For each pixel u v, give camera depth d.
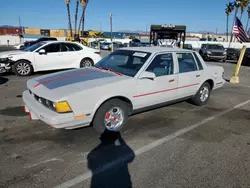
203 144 3.52
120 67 4.27
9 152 3.11
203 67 5.24
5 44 42.50
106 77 3.79
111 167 2.83
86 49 9.95
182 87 4.71
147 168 2.83
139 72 3.91
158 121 4.43
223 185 2.54
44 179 2.56
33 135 3.65
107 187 2.46
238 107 5.55
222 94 6.91
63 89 3.31
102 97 3.42
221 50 19.34
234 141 3.65
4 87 6.90
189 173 2.74
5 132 3.74
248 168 2.88
